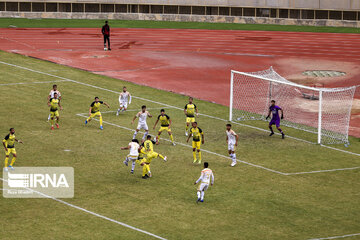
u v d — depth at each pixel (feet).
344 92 556.51
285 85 560.20
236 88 556.10
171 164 334.85
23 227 237.86
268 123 452.35
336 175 331.57
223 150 370.12
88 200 272.31
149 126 415.23
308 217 265.54
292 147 387.55
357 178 327.67
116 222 247.91
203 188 276.62
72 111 440.04
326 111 493.77
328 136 421.18
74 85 522.47
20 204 263.29
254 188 301.84
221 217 260.01
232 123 445.78
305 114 482.69
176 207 269.23
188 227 246.68
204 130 419.54
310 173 332.80
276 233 244.83
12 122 399.65
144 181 303.48
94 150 351.25
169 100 501.15
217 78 593.01
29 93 481.87
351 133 434.30
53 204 265.13
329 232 248.52
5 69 556.51
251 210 270.67
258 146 385.29
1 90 482.28
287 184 311.27
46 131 385.09
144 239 232.12
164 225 247.50
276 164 346.33
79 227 240.53
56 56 643.04
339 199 292.20
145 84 552.82
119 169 320.70
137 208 265.54
